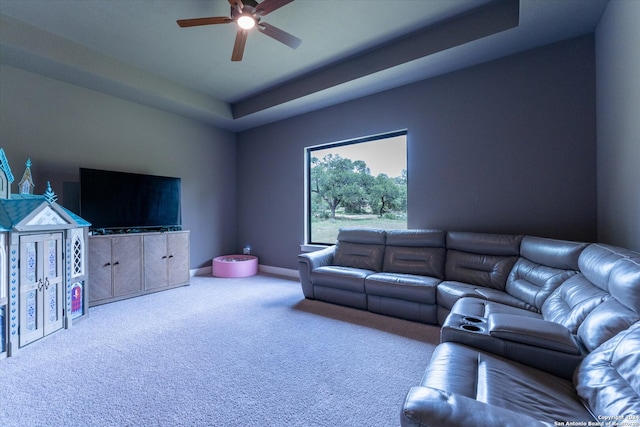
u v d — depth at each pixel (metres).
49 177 3.25
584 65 2.55
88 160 3.54
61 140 3.33
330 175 4.45
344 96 3.88
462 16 2.67
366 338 2.38
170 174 4.38
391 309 2.87
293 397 1.62
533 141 2.80
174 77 3.79
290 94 3.98
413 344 2.28
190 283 4.19
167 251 3.85
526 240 2.54
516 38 2.61
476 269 2.77
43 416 1.45
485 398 1.02
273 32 2.40
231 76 3.78
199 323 2.69
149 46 3.07
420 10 2.58
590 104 2.54
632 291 1.16
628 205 1.90
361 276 3.04
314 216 4.64
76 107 3.45
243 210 5.37
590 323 1.30
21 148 3.06
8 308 2.06
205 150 4.90
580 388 1.06
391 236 3.39
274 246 4.94
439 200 3.34
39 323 2.29
